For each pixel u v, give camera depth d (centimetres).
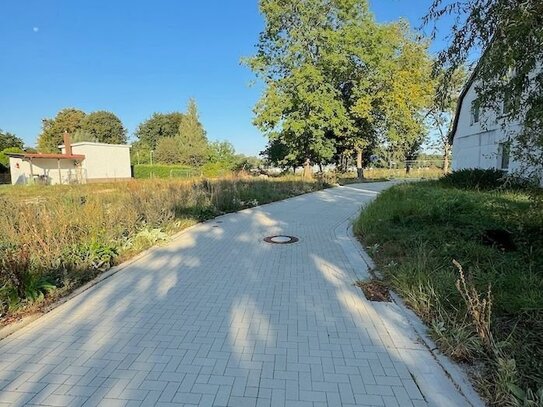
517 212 600
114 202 875
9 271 382
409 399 233
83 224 614
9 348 297
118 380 253
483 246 499
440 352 286
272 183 1850
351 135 2911
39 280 401
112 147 3634
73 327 334
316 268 519
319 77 2445
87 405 227
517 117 420
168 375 258
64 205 736
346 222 926
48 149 5791
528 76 371
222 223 908
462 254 479
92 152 3484
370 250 589
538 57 340
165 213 843
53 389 243
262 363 273
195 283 455
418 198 996
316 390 242
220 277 479
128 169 3784
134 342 305
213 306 382
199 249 634
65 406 226
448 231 591
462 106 1934
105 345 301
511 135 512
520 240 501
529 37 318
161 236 687
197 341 307
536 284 363
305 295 413
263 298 404
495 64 352
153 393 238
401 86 2766
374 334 320
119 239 611
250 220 956
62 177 3250
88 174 3466
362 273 493
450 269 432
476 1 373
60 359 280
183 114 6269
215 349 294
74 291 424
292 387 245
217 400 232
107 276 481
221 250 627
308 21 2550
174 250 627
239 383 249
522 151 466
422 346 299
